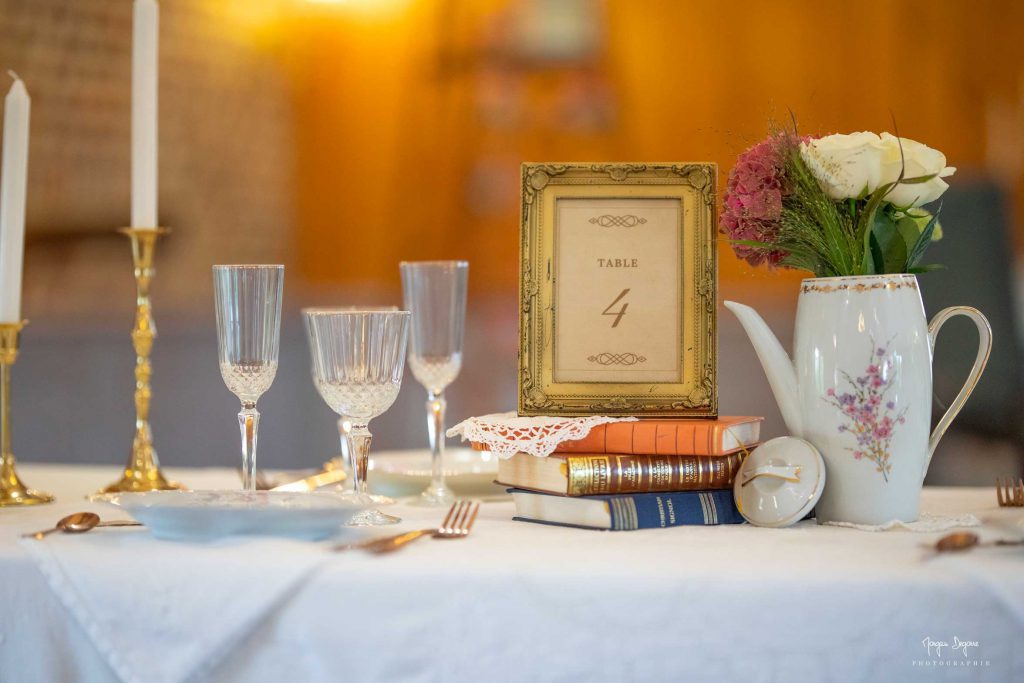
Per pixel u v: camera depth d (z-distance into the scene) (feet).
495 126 18.16
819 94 17.66
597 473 4.03
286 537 3.68
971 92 17.33
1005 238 17.10
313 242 18.48
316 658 3.31
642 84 17.88
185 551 3.46
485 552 3.50
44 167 17.94
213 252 18.26
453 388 18.08
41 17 17.80
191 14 17.98
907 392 4.01
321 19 18.17
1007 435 16.44
